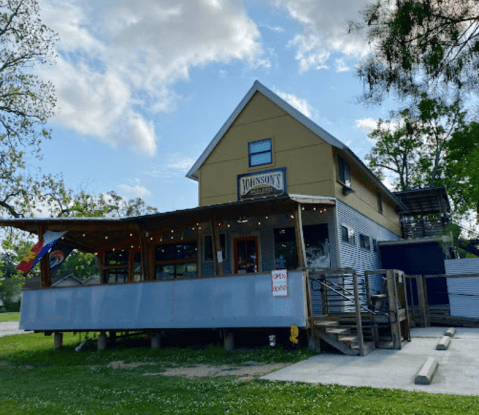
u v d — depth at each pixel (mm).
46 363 12477
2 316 46406
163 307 12711
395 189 41812
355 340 11117
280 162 16734
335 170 15844
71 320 14227
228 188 17766
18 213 24391
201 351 12195
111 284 13742
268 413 5918
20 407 7184
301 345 11664
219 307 11844
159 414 6289
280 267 15594
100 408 6820
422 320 16094
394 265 21906
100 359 12211
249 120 17891
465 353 9836
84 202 26062
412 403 5836
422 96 5137
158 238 18172
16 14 24578
